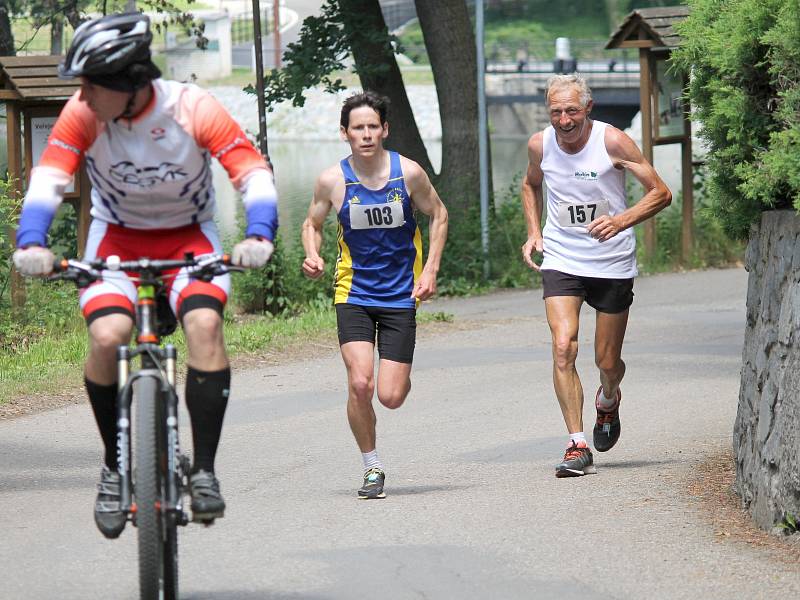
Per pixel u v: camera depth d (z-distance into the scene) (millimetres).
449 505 19031
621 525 17422
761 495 17078
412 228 20062
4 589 14852
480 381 31531
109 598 14461
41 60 40000
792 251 16594
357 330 20031
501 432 25406
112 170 13391
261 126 48500
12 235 39375
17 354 36406
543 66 172875
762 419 17219
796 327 16125
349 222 19844
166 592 13000
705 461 21609
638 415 26406
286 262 48688
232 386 31812
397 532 17375
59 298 40844
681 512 18062
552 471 21469
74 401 29328
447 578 15078
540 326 41969
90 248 14008
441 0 56281
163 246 14008
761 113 17484
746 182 17359
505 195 59094
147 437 12328
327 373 33688
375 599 14297
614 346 21797
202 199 13891
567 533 17078
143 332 13172
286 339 38812
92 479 21625
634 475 20750
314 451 24078
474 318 44688
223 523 18156
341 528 17719
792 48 16438
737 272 55438
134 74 12602
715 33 17969
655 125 55844
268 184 13336
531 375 32188
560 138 21266
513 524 17672
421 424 26500
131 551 16547
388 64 56938
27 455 23688
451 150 56812
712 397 28156
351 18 56125
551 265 21609
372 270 20016
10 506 19469
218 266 12930
